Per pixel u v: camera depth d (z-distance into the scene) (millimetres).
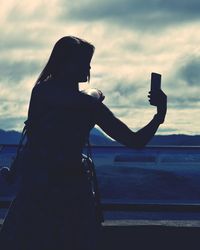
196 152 5902
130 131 4004
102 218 4062
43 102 3898
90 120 3957
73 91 3934
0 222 5145
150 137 4008
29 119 3930
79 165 3930
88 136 3998
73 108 3895
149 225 5215
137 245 5215
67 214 3881
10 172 3998
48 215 3871
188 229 5203
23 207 3900
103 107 4004
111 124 3994
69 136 3893
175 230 5211
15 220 3912
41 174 3879
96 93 4020
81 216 3902
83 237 3898
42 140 3891
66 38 3965
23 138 3959
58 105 3883
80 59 3957
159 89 4020
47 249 3873
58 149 3885
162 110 4020
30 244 3879
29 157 3908
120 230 5207
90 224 3924
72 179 3895
